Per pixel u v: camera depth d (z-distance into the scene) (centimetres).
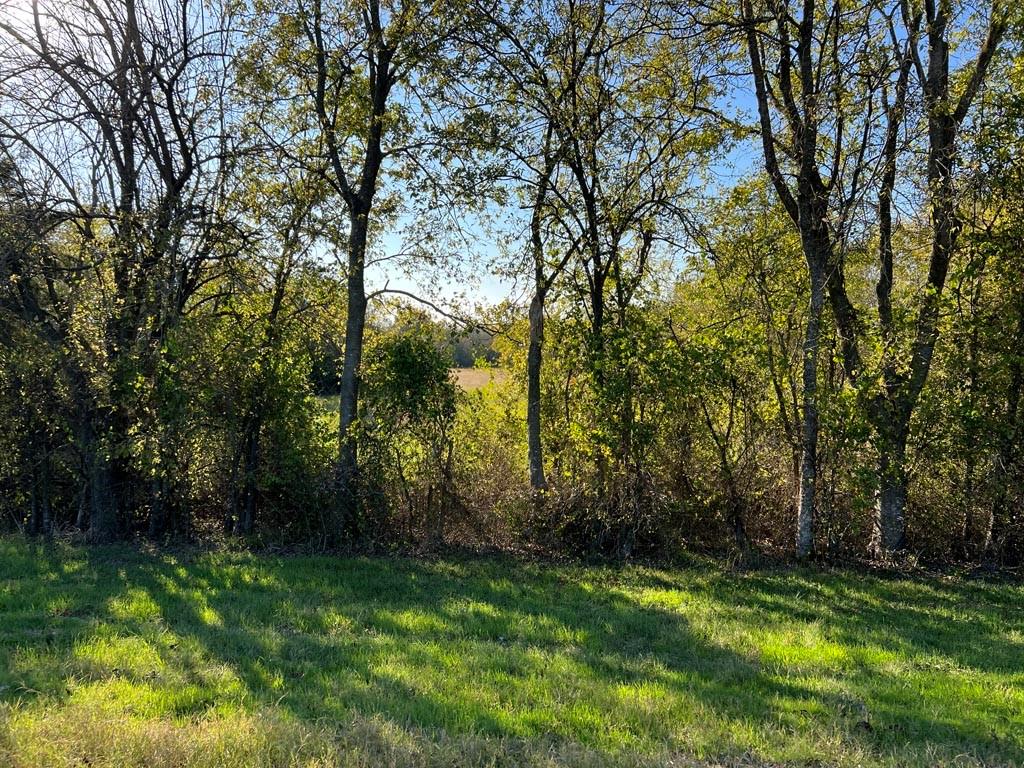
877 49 1004
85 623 685
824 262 1063
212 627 689
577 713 499
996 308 1024
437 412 1116
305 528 1151
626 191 1198
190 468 1141
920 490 1095
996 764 447
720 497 1107
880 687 583
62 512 1274
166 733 414
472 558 1085
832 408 1030
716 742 459
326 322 1305
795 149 1066
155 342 1053
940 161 992
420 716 482
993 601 911
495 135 1131
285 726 432
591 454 1122
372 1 1120
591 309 1238
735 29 1045
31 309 1100
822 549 1102
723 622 776
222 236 1094
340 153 1232
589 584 948
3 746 383
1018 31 969
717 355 1048
